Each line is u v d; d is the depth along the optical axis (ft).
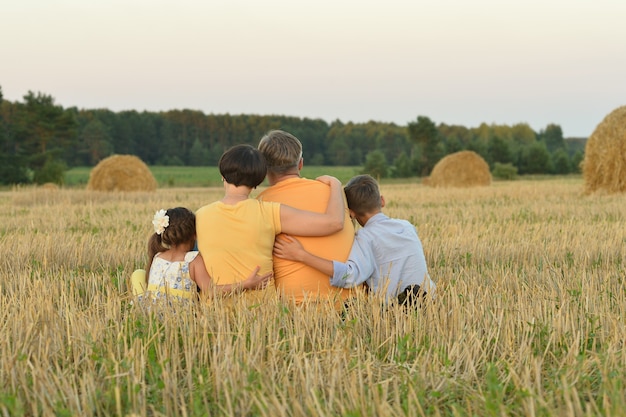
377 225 16.22
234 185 14.89
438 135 243.81
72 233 31.35
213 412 10.17
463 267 21.99
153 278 15.28
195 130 369.91
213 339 12.09
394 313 13.88
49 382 10.41
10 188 174.70
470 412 9.50
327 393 10.40
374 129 388.37
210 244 14.78
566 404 9.58
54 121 223.51
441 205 50.44
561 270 20.47
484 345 12.61
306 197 15.07
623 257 22.86
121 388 10.43
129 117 358.64
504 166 195.72
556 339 12.74
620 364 11.49
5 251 23.52
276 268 15.26
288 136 15.57
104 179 87.66
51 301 14.52
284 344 11.95
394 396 10.30
